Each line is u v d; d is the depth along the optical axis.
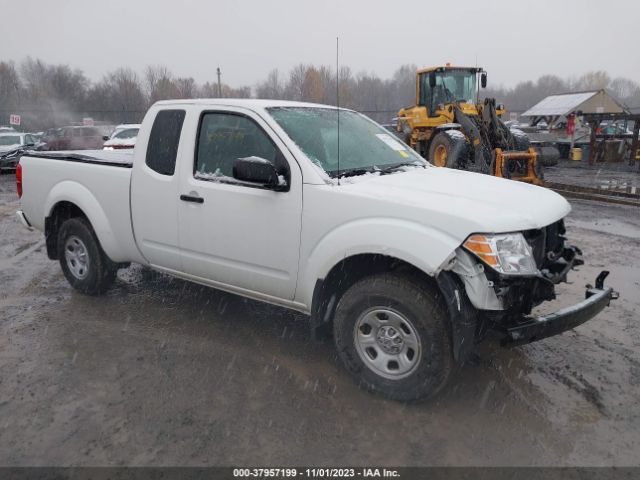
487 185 3.83
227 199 3.96
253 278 3.97
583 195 12.34
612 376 3.80
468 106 14.36
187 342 4.32
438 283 3.09
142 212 4.55
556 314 3.27
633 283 5.80
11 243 7.70
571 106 30.47
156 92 57.81
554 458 2.92
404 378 3.36
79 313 4.91
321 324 3.70
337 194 3.46
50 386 3.63
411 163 4.44
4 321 4.71
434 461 2.90
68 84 66.12
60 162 5.21
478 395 3.54
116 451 2.96
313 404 3.43
